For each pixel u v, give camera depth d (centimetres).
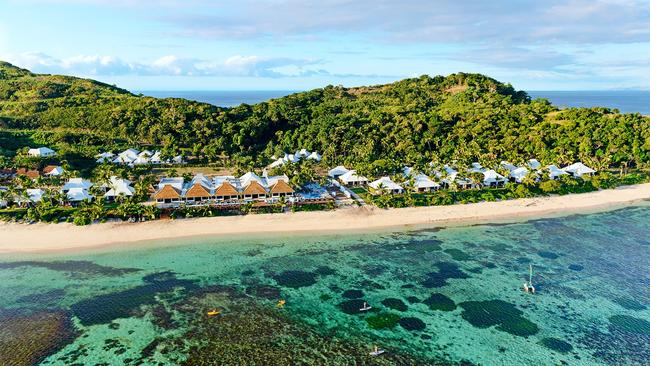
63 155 12638
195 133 16025
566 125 15262
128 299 6053
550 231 8688
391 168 12194
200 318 5603
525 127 15375
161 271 6900
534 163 12788
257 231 8531
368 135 14850
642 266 7062
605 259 7350
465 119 16462
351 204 9956
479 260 7356
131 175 11775
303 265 7169
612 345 5041
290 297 6147
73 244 7788
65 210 9044
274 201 9875
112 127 16388
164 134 15800
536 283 6531
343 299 6100
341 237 8350
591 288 6359
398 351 4953
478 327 5416
